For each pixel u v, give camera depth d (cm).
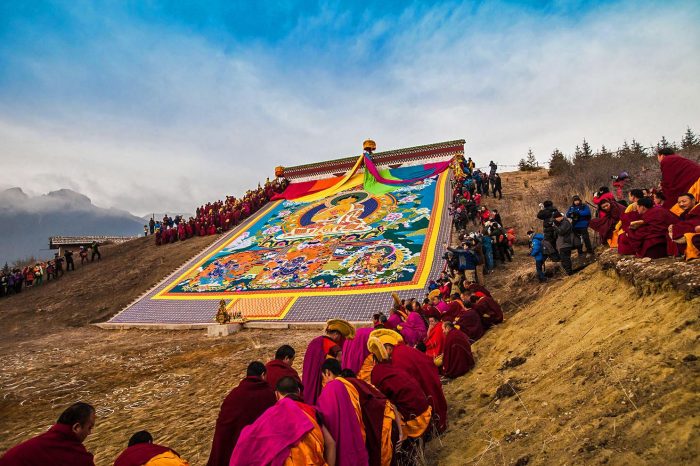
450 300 1184
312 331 1550
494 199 2583
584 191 2078
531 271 1297
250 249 2555
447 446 471
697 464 249
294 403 360
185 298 2091
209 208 3428
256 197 3481
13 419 860
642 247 613
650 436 294
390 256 2020
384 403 411
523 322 839
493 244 1636
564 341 588
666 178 738
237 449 345
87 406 436
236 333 1627
